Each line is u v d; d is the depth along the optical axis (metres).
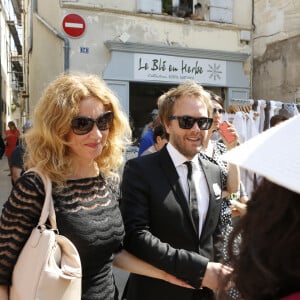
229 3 8.20
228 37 8.27
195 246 1.93
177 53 7.72
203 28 8.01
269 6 8.12
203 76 8.00
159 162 2.04
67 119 1.65
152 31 7.61
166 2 7.97
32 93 11.09
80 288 1.48
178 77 7.78
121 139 1.93
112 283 1.81
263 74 8.34
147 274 1.81
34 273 1.43
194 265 1.69
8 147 11.43
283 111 5.12
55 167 1.62
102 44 7.32
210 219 2.00
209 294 1.89
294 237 0.73
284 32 7.80
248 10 8.42
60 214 1.61
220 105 3.09
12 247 1.53
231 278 0.90
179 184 1.99
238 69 8.33
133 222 1.89
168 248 1.77
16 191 1.59
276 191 0.76
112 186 1.88
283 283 0.74
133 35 7.49
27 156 1.76
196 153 2.06
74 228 1.61
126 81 7.39
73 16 7.11
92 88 1.74
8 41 26.28
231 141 2.96
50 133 1.65
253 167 0.70
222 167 2.30
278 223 0.75
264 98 8.34
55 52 7.77
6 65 24.98
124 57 7.35
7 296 1.53
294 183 0.64
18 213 1.56
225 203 2.30
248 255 0.81
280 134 0.73
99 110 1.73
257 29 8.44
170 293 1.91
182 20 7.79
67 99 1.66
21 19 24.14
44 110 1.68
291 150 0.68
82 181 1.71
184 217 1.93
